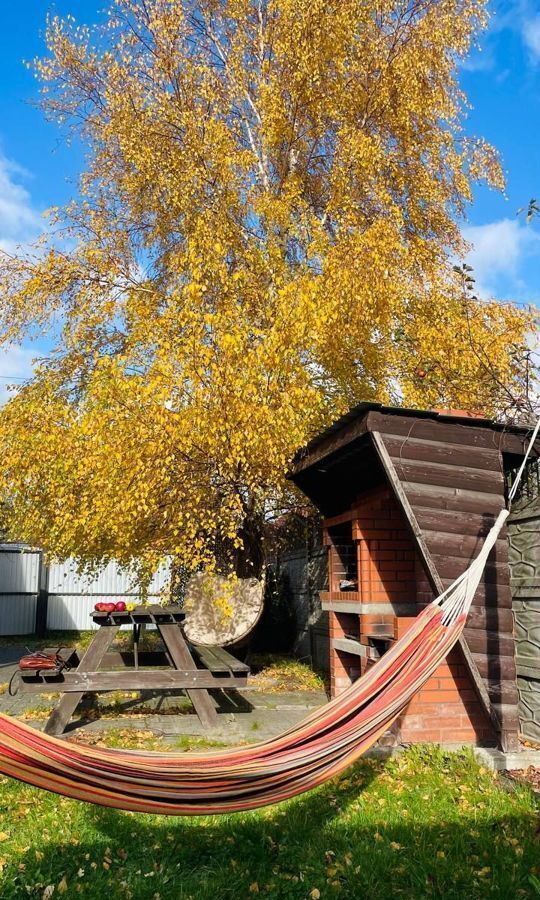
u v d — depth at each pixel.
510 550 5.32
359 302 7.96
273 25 9.98
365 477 6.65
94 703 7.38
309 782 2.62
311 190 10.62
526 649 5.11
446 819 3.62
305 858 3.19
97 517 7.14
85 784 2.24
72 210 9.82
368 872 3.03
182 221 9.82
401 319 9.18
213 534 8.20
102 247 9.71
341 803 3.89
